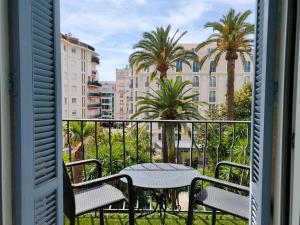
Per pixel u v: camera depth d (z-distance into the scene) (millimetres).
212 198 1964
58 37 1544
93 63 36188
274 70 1323
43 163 1398
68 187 1682
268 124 1343
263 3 1425
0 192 1140
